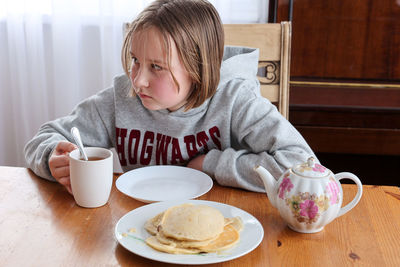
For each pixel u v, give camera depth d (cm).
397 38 177
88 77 214
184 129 110
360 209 84
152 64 91
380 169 201
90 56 211
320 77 184
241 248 67
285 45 137
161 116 110
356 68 182
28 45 208
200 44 94
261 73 189
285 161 92
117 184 90
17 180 96
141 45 90
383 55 179
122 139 115
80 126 115
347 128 179
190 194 89
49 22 210
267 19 192
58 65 208
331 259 68
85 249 69
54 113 222
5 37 213
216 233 69
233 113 108
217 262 64
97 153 88
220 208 80
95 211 82
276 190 77
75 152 86
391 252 70
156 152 114
